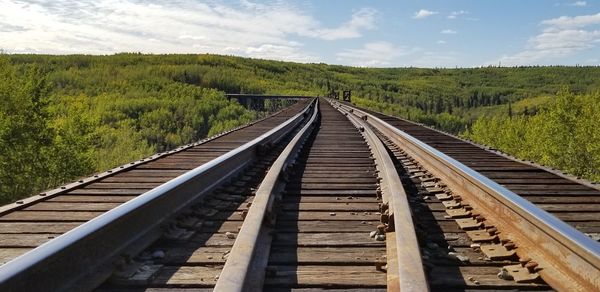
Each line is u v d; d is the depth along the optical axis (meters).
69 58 180.25
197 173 4.68
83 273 2.55
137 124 74.81
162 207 3.82
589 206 4.83
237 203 4.90
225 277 2.39
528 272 2.90
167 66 169.00
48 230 3.61
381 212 4.43
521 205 3.35
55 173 23.86
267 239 3.48
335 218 4.33
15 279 1.94
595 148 39.53
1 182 22.17
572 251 2.59
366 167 7.54
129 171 6.50
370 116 18.81
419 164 7.75
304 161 8.20
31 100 22.47
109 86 126.44
